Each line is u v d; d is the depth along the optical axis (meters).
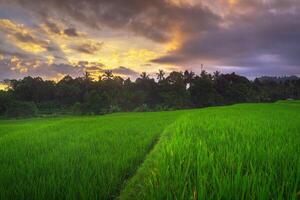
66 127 21.30
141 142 11.09
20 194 4.59
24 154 8.88
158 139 12.62
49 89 129.75
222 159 5.14
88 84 130.62
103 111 96.81
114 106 102.50
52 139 13.29
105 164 6.95
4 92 102.94
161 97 126.69
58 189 4.75
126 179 6.29
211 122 14.12
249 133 8.95
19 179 5.50
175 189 3.84
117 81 129.75
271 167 4.51
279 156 5.12
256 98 139.88
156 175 4.72
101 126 20.64
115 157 8.00
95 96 97.56
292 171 4.07
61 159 7.43
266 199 3.33
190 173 4.41
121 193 5.27
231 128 10.80
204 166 4.66
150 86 129.62
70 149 9.56
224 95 136.88
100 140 12.09
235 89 136.12
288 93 150.62
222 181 3.76
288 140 7.30
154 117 32.97
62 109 116.81
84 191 4.66
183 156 5.24
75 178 5.45
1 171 6.28
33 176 5.63
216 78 146.12
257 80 163.12
